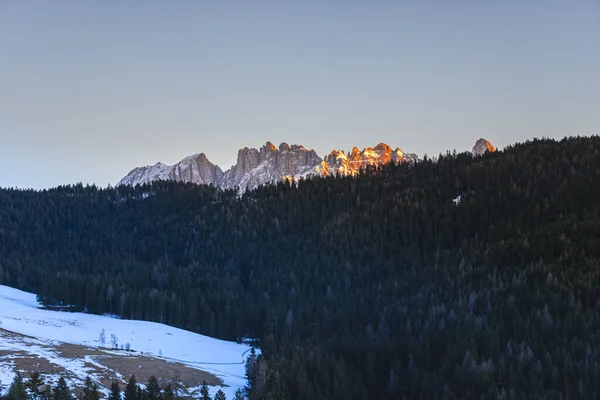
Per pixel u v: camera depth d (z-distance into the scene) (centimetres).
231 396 14050
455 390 14738
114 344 17925
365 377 15900
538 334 17438
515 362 15488
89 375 13512
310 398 13938
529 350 15850
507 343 16812
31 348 14938
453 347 16462
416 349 16975
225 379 15438
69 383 12781
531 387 14225
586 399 13825
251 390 14088
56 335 17625
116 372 14138
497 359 15950
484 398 14000
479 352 16625
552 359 15550
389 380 15575
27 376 12688
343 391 14612
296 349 16788
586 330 17312
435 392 14612
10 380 12325
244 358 18562
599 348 16012
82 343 17262
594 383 14238
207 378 15088
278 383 13862
